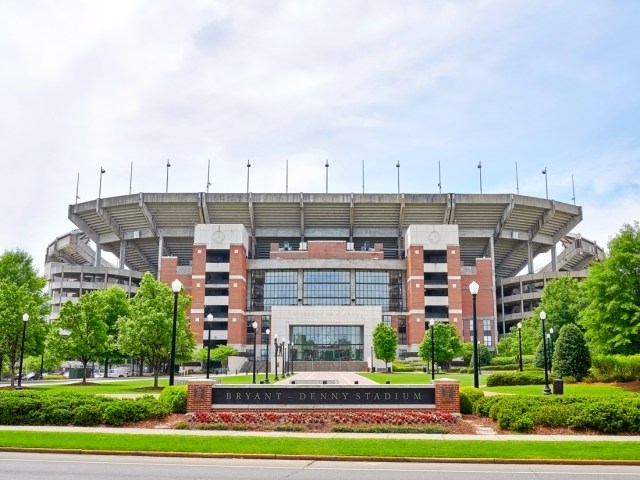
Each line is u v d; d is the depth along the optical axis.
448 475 14.08
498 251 137.62
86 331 57.50
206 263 119.81
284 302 122.81
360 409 24.89
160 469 14.70
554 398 23.77
